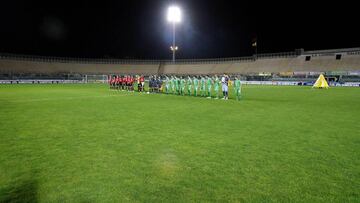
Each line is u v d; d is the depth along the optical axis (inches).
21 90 1376.7
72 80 2546.8
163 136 395.5
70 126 462.0
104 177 245.8
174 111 650.8
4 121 505.4
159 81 1290.6
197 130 436.8
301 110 685.3
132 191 219.3
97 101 869.8
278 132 426.6
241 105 786.2
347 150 331.9
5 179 240.1
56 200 204.4
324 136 402.0
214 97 1059.3
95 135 398.6
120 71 3213.6
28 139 373.1
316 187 228.4
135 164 279.0
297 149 335.3
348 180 242.5
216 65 3193.9
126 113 612.1
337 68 2549.2
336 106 772.6
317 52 2746.1
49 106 729.6
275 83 2442.2
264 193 217.3
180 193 216.5
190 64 3297.2
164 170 263.6
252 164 281.4
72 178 243.0
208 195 213.6
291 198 209.3
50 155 304.7
